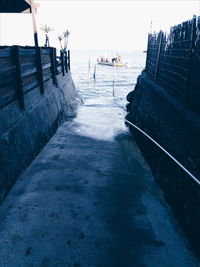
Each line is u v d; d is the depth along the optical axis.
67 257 3.79
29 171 6.32
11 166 5.46
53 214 4.72
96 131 10.27
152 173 6.50
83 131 10.16
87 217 4.69
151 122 7.41
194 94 4.71
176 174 4.96
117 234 4.30
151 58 9.84
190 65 4.88
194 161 4.22
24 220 4.53
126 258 3.82
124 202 5.22
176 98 5.88
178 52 5.88
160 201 5.32
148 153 7.20
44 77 9.21
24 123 6.48
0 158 5.00
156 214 4.88
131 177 6.31
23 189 5.49
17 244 3.99
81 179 6.07
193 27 4.76
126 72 51.94
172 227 4.52
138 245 4.08
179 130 5.08
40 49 8.12
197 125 4.18
